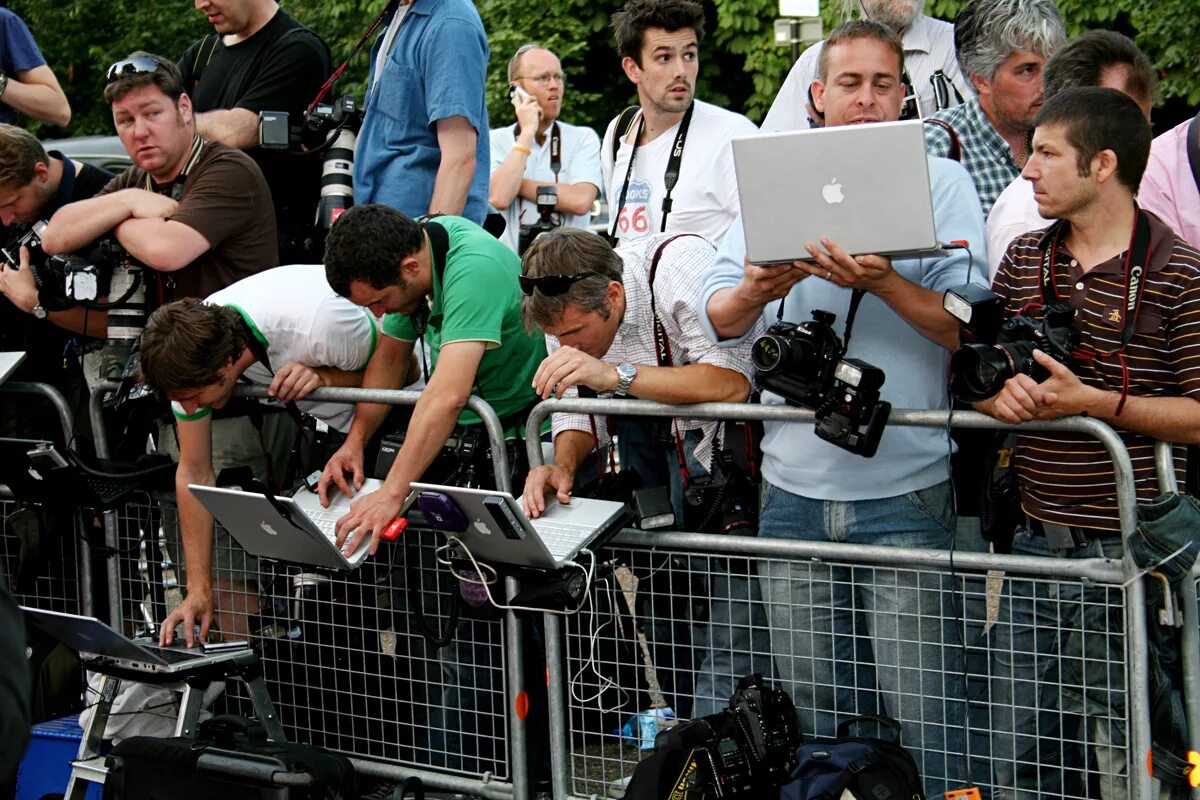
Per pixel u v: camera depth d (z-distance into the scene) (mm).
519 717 3316
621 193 4234
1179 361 2566
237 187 3832
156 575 3906
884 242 2590
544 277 3084
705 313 3002
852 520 2945
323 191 4230
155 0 13633
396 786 3523
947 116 3451
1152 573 2562
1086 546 2709
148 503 3855
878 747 2781
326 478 3422
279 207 4316
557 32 11688
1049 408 2572
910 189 2547
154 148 3777
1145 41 9539
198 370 3316
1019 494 2834
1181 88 9492
